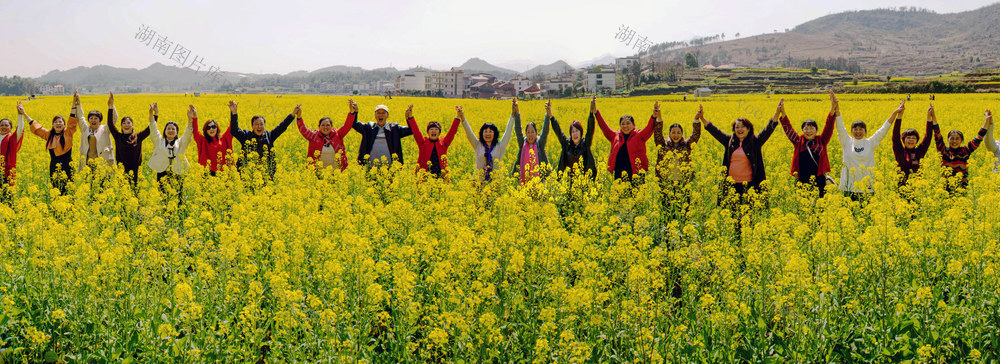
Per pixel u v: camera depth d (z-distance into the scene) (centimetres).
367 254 661
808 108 3244
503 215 786
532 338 532
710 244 664
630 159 1069
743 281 589
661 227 852
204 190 998
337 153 1161
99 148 1114
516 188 1043
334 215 805
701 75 16550
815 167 996
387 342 555
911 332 539
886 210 761
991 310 552
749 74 16575
